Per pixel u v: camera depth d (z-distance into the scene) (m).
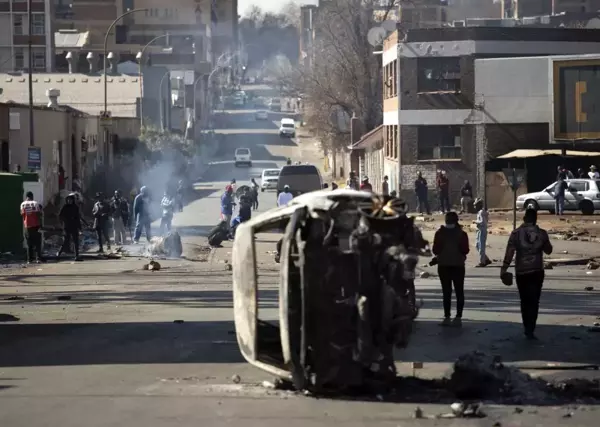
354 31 80.31
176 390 13.20
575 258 33.94
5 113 49.22
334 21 83.38
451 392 12.73
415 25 98.44
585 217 51.44
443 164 60.59
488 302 22.77
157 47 151.00
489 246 39.19
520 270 17.31
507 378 12.95
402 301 12.26
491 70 59.97
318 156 117.81
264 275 29.81
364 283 12.28
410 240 12.61
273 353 14.10
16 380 14.18
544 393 12.71
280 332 13.72
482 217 32.56
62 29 171.12
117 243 41.78
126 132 80.81
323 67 88.12
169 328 19.05
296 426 11.02
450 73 60.62
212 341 17.41
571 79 58.69
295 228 12.51
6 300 24.12
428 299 23.36
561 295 24.22
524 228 17.48
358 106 81.62
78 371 14.84
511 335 17.73
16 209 37.38
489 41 60.28
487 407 11.95
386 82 67.38
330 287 12.27
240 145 130.38
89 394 13.05
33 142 47.25
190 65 149.12
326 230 12.42
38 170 48.31
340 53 81.81
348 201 12.80
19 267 33.28
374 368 12.54
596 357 15.47
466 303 22.55
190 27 176.12
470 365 12.90
